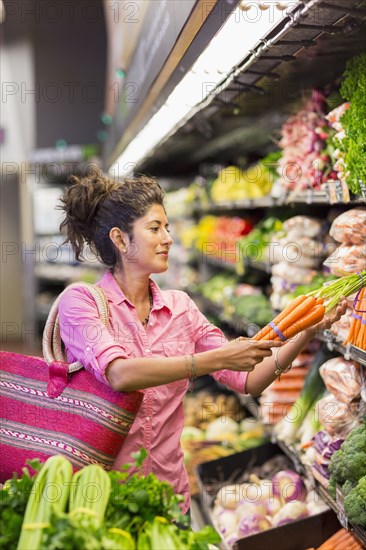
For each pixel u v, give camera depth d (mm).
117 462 2469
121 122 5973
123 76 5355
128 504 1958
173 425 2592
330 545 3059
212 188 7117
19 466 2342
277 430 3973
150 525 1959
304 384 3863
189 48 2916
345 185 2885
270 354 2285
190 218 9477
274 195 4281
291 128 3910
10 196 12336
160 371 2215
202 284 7926
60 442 2314
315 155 3590
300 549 3211
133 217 2500
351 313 2824
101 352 2268
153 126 4676
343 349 2879
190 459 4934
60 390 2357
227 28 2486
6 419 2389
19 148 12016
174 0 2854
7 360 2430
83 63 12078
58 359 2441
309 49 3037
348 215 3025
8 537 1896
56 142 12203
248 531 3568
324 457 3039
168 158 8820
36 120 12078
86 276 11297
